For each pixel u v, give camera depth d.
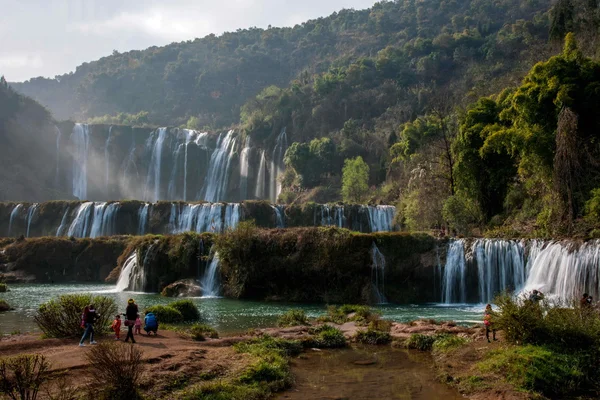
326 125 117.62
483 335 20.75
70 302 20.34
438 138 68.62
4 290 47.00
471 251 39.25
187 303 30.44
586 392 14.38
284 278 41.72
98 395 12.21
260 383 15.27
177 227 70.62
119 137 119.75
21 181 109.00
